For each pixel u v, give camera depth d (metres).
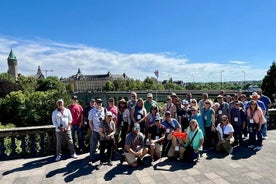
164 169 7.83
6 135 9.08
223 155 9.21
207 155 9.23
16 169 8.03
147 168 7.94
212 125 10.12
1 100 70.81
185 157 8.60
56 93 63.09
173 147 8.80
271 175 7.25
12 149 9.19
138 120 9.41
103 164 8.34
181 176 7.25
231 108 11.21
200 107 11.31
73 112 9.66
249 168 7.82
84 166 8.23
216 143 9.77
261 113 10.18
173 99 10.73
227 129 9.47
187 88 123.56
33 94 64.38
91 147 8.66
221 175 7.29
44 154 9.52
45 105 62.12
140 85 137.75
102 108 8.82
